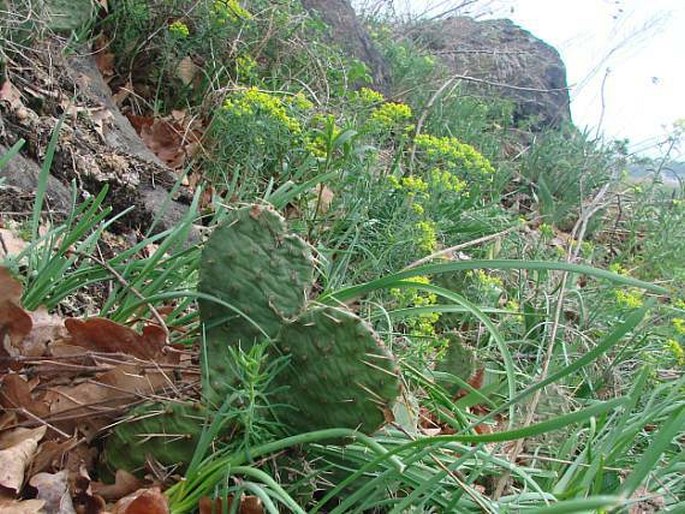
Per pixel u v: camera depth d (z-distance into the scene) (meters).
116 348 0.55
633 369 0.99
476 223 1.21
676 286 1.33
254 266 0.52
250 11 1.34
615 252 1.59
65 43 0.99
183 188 0.98
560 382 0.83
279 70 1.31
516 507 0.52
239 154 1.04
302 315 0.50
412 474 0.52
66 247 0.59
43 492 0.46
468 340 0.94
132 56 1.17
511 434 0.42
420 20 2.52
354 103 1.26
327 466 0.53
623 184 1.79
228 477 0.48
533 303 1.04
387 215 1.00
